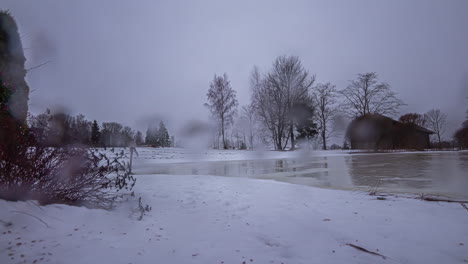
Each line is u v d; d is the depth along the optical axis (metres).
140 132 32.47
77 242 2.00
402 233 2.40
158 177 6.34
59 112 3.15
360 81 33.38
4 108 2.80
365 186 5.68
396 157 17.41
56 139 2.79
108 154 9.95
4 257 1.69
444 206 3.44
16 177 2.49
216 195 4.23
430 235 2.35
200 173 8.91
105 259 1.76
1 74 3.22
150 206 3.35
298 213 3.13
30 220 2.23
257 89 29.89
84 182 2.95
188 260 1.83
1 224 2.07
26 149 2.58
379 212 3.15
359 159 15.89
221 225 2.67
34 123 2.84
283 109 29.05
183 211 3.20
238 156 19.30
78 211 2.60
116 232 2.31
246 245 2.14
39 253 1.78
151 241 2.16
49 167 2.70
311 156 20.38
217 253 1.96
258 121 31.30
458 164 10.89
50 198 2.77
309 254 1.98
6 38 4.59
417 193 4.70
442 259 1.89
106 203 3.19
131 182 5.25
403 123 31.03
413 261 1.86
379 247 2.10
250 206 3.50
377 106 32.22
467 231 2.44
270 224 2.70
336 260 1.88
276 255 1.96
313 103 32.50
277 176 7.80
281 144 29.12
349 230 2.50
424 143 35.41
